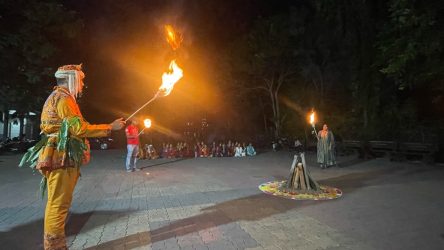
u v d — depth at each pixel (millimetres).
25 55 16578
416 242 5336
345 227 6035
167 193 8836
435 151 14961
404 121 19609
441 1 13008
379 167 14336
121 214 6793
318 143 14359
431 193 8953
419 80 15852
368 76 20750
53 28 17797
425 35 13688
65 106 4309
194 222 6250
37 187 9617
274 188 9289
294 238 5445
